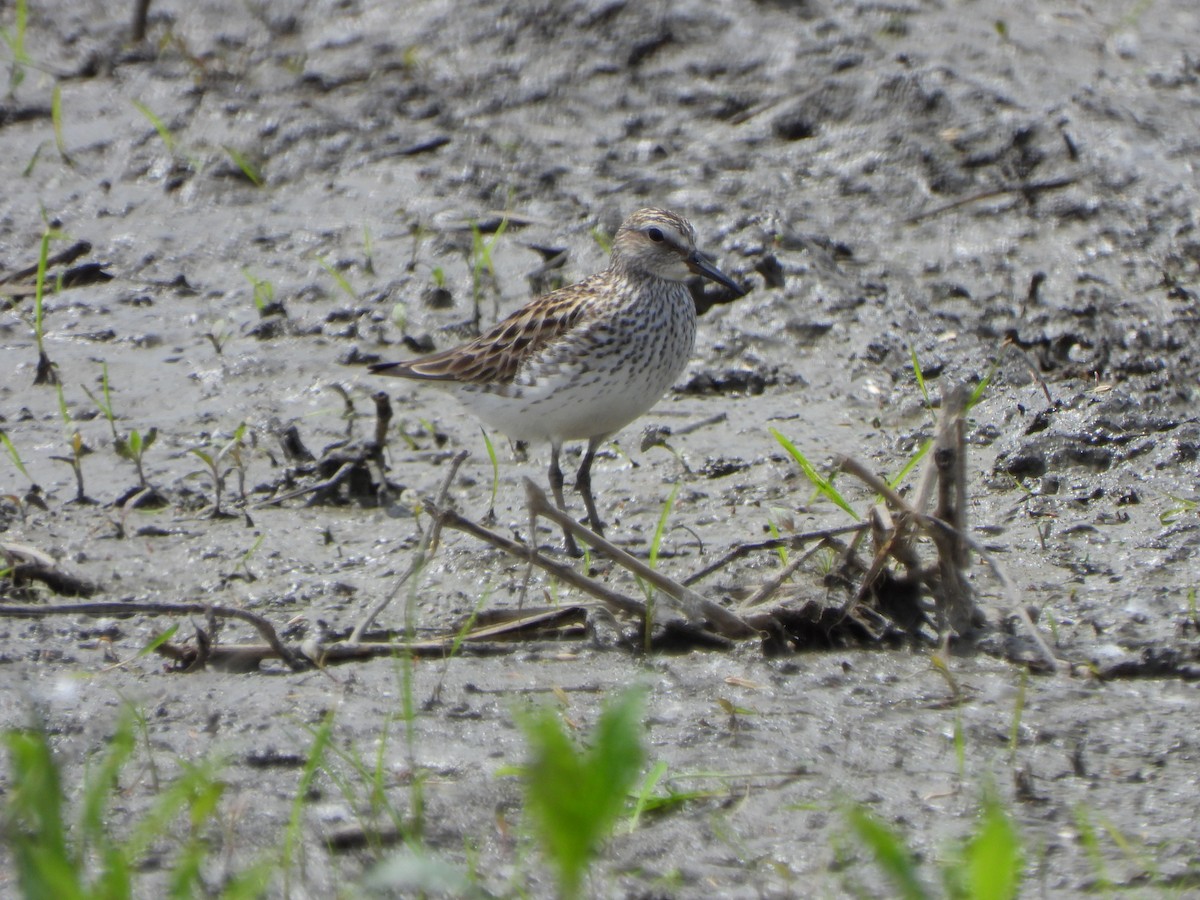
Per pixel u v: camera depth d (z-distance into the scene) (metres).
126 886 6.31
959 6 18.66
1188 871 7.22
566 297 12.22
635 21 18.39
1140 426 12.74
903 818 7.72
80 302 15.43
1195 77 17.14
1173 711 8.77
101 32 19.28
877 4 18.59
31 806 6.91
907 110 16.94
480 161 16.91
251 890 6.73
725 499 12.06
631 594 10.40
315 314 15.15
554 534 11.54
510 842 7.55
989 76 17.33
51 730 8.68
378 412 12.33
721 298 14.80
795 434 13.09
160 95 18.12
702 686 9.09
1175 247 14.95
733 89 17.61
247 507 12.00
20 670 9.37
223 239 16.19
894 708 8.83
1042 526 11.29
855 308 14.56
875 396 13.63
